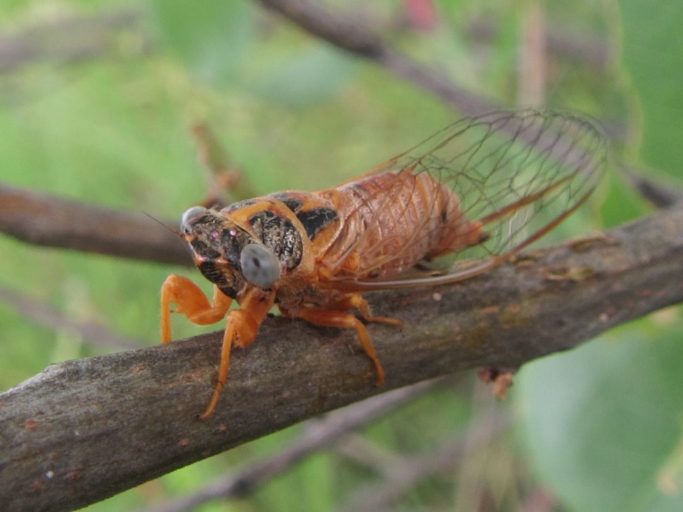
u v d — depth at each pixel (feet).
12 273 0.95
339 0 1.01
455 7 0.74
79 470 0.41
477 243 0.50
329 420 0.67
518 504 0.79
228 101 1.02
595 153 0.51
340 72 0.91
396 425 0.92
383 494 0.84
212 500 0.65
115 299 0.92
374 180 0.51
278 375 0.44
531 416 0.57
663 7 0.52
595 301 0.47
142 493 0.75
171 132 1.03
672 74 0.52
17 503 0.40
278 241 0.48
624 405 0.55
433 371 0.46
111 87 1.07
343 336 0.45
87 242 0.57
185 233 0.48
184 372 0.43
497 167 0.52
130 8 1.03
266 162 1.03
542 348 0.47
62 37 1.05
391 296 0.47
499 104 0.66
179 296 0.48
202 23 0.72
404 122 1.08
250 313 0.45
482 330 0.46
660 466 0.54
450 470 0.87
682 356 0.55
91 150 1.06
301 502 0.79
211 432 0.43
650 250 0.48
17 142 1.07
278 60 0.95
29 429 0.41
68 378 0.42
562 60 0.98
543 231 0.49
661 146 0.53
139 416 0.42
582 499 0.55
